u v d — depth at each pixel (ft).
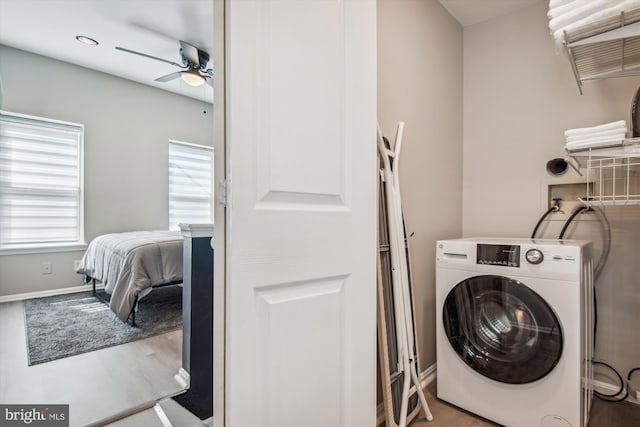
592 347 5.78
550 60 6.91
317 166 3.29
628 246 6.03
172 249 9.75
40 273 12.69
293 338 3.09
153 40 11.64
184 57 11.46
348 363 3.59
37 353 7.63
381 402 5.19
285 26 3.04
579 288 4.48
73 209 13.67
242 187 2.74
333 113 3.45
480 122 7.85
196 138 17.38
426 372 6.55
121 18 10.28
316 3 3.31
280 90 2.99
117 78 14.66
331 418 3.42
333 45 3.46
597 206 6.15
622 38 4.16
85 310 10.88
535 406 4.80
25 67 12.41
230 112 2.68
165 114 16.22
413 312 5.65
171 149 16.61
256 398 2.84
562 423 4.58
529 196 7.16
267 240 2.90
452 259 5.68
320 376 3.32
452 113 7.66
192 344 5.73
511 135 7.41
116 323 9.68
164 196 16.19
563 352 4.58
